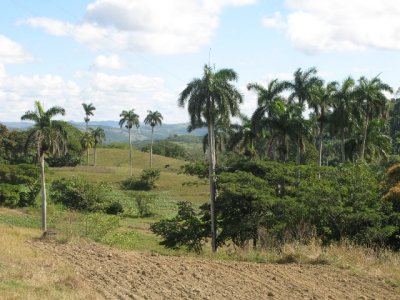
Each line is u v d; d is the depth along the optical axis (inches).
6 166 2684.5
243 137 2183.8
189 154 6008.9
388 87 1995.6
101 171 4138.8
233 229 1198.3
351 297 421.4
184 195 3393.2
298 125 1861.5
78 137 4562.0
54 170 4028.1
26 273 489.4
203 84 1560.0
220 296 421.7
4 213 2292.1
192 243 1337.4
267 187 1245.1
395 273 504.4
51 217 2066.9
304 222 975.0
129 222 2249.0
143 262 580.1
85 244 752.3
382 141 2255.2
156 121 4446.4
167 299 413.4
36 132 1798.7
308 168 1258.0
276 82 1985.7
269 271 520.4
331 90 2001.7
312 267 542.3
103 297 418.0
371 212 987.9
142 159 5108.3
